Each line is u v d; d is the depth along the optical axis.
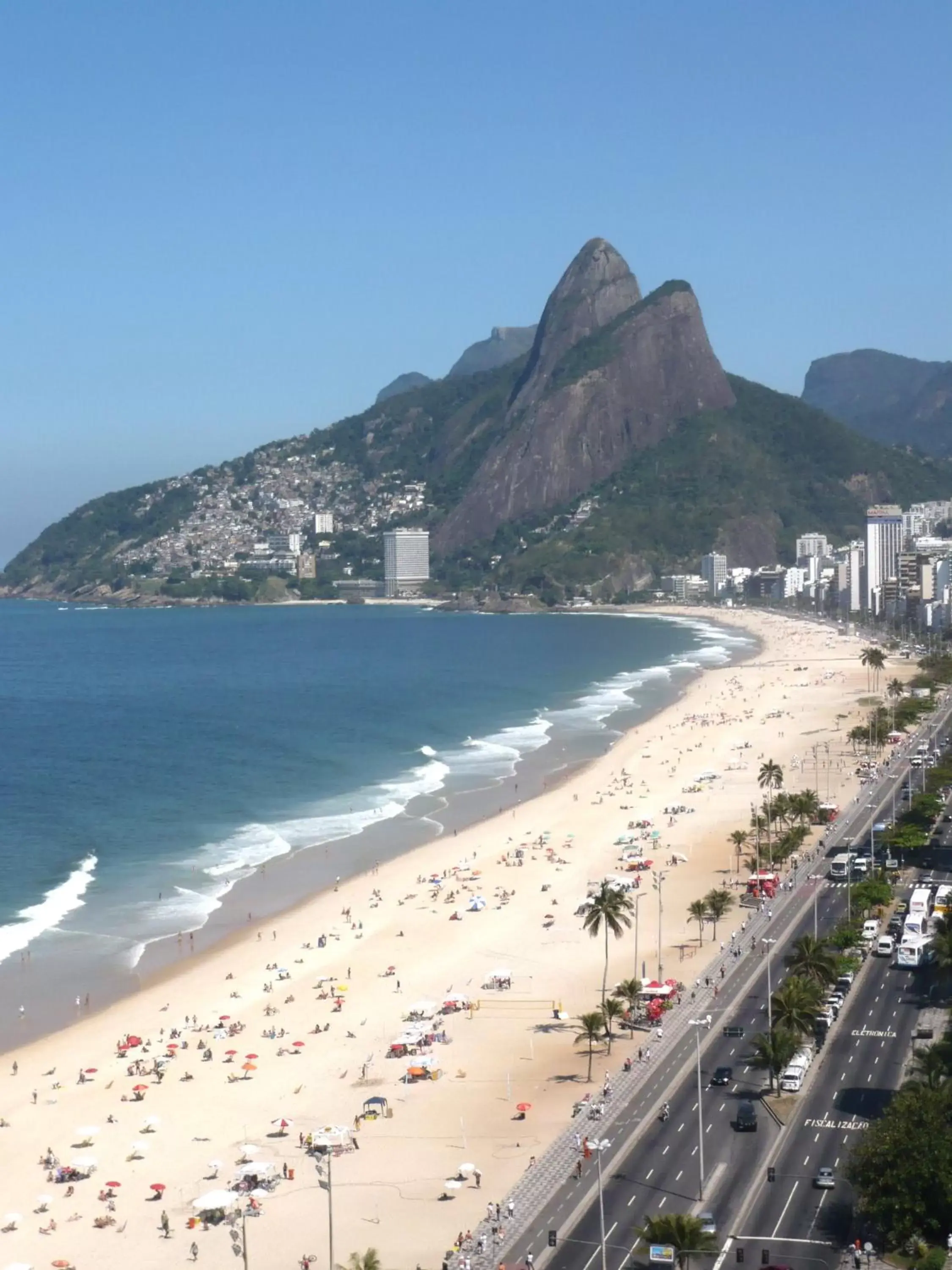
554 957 183.62
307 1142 131.25
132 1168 127.75
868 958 172.75
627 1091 137.38
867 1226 108.75
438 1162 125.31
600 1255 106.75
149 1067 151.12
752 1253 105.56
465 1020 162.00
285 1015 166.12
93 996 174.00
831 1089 134.00
